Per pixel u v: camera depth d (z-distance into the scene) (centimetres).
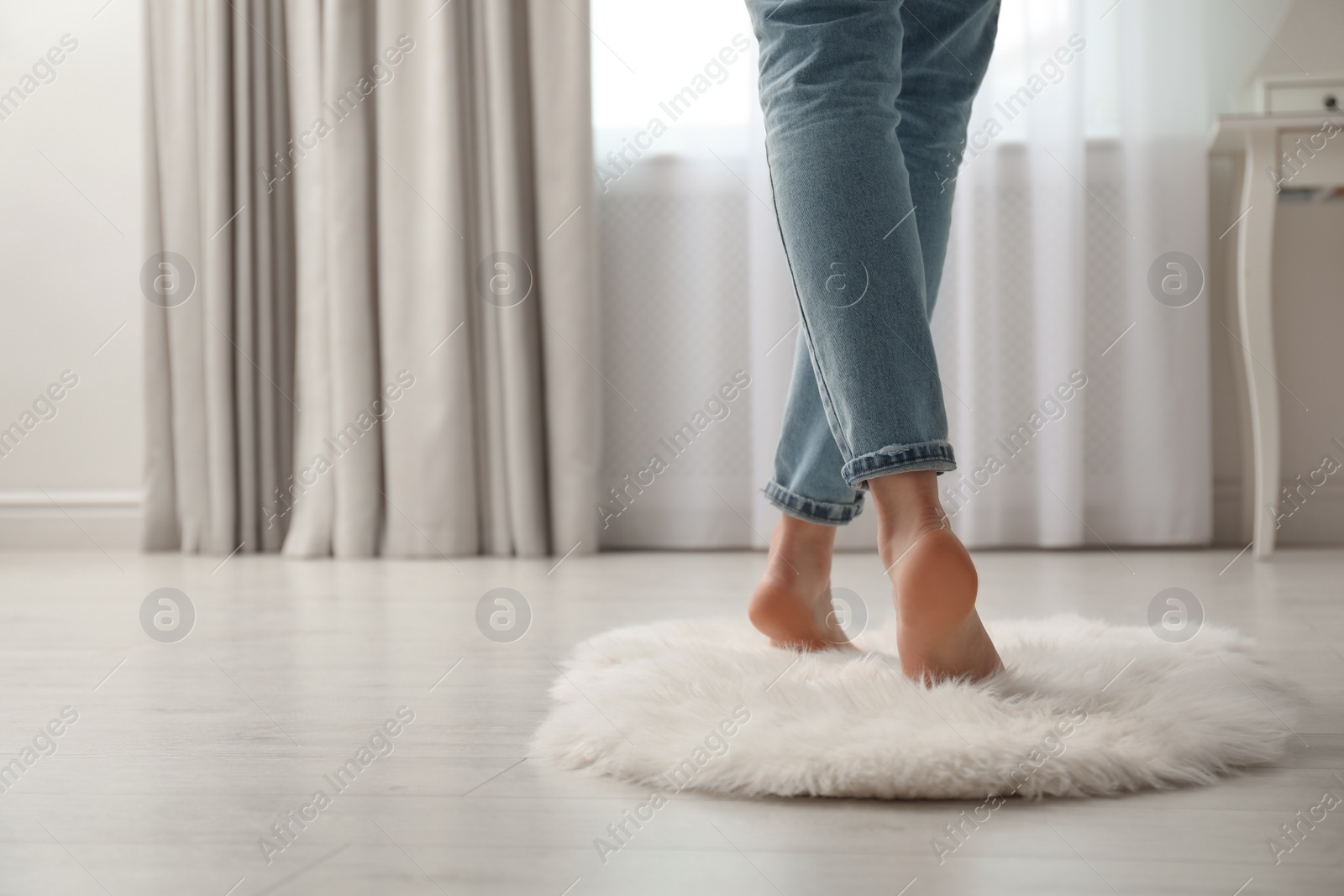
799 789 57
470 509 231
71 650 113
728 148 241
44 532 259
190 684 93
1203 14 225
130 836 52
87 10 260
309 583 179
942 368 231
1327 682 87
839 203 70
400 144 229
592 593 162
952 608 69
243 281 234
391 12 229
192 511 235
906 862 47
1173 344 224
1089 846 49
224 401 233
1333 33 225
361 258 230
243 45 234
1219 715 66
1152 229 224
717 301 241
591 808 56
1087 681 73
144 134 238
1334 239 231
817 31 71
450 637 119
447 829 53
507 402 228
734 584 173
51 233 262
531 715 79
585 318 230
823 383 73
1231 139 208
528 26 235
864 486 73
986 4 93
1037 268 225
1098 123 232
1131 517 226
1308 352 232
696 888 45
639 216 243
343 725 76
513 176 230
